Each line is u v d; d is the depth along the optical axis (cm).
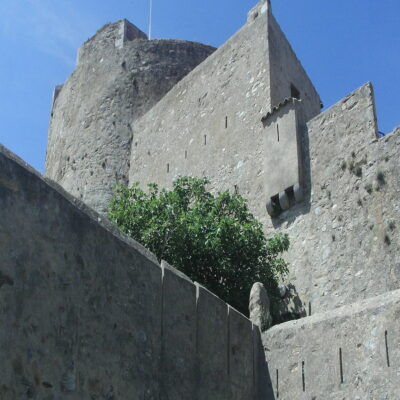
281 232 1908
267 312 1329
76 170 3303
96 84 3500
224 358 1188
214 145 2456
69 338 869
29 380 795
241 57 2495
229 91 2489
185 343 1103
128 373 963
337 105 1864
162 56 3388
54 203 895
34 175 872
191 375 1098
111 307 960
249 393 1222
